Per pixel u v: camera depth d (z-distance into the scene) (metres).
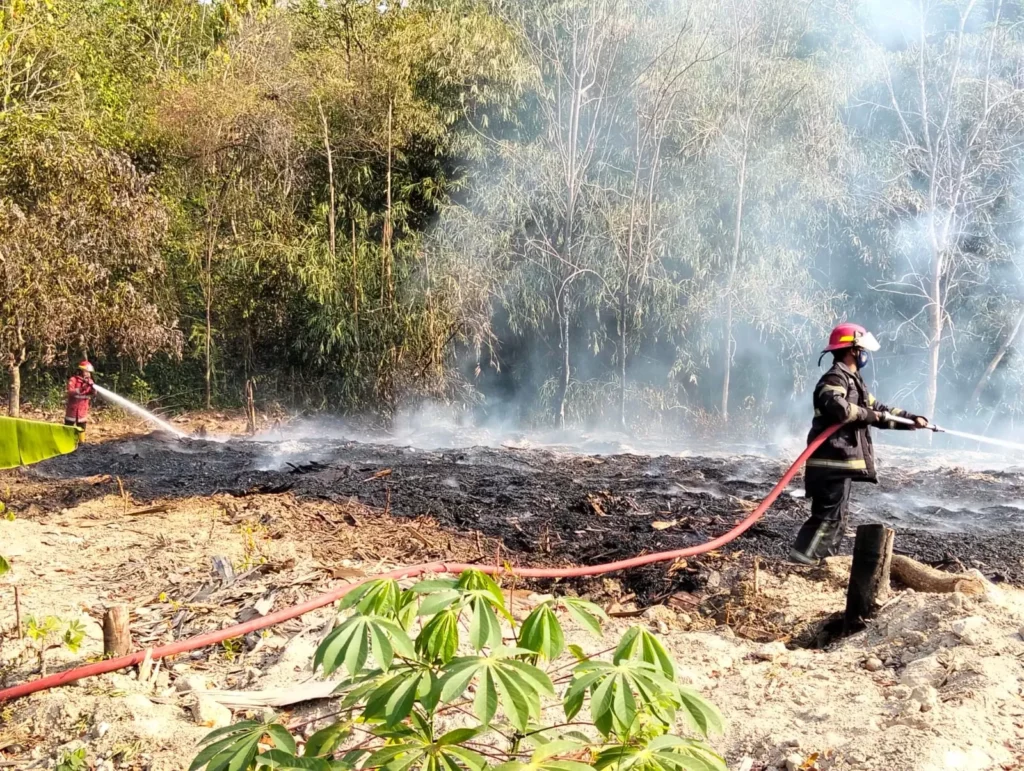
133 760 4.01
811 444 6.76
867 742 3.72
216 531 8.35
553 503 9.52
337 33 20.08
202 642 4.56
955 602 5.08
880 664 4.70
